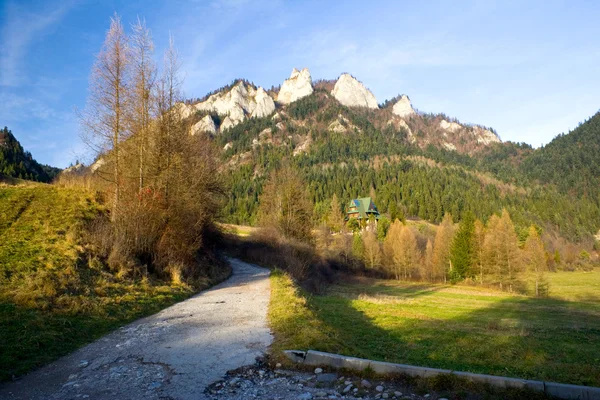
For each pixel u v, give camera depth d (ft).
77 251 47.67
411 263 191.62
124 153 62.03
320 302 65.41
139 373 20.65
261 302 44.47
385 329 46.55
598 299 124.06
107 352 24.84
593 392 17.37
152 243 58.49
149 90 63.98
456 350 36.50
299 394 17.83
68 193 70.59
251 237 134.51
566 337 48.67
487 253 161.27
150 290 46.01
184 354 23.95
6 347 23.39
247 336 28.09
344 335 36.52
